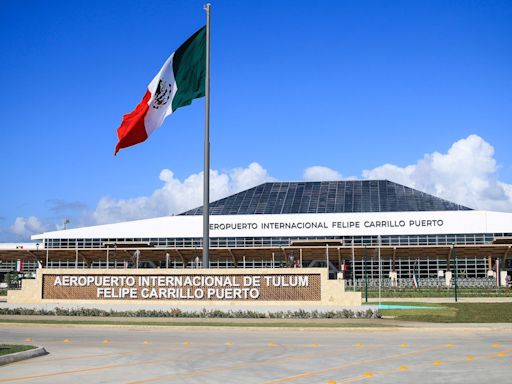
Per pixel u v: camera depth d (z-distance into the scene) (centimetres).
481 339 2520
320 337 2627
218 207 11044
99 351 2119
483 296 5834
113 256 9588
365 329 2938
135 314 3697
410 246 8969
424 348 2184
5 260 9975
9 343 2378
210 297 3875
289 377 1577
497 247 8775
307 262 9781
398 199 10831
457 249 8912
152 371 1675
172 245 10412
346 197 11031
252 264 10025
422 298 5566
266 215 10325
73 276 4028
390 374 1619
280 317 3566
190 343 2378
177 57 3647
